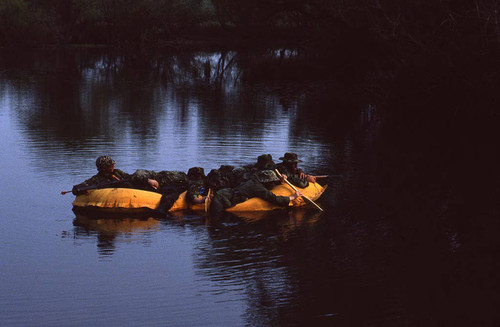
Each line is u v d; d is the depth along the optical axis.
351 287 5.88
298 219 8.07
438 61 16.41
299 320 5.19
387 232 7.53
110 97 22.41
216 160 11.45
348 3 21.42
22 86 25.70
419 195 9.25
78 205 8.41
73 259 6.55
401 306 5.48
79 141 13.30
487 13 14.88
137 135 14.21
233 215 8.25
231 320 5.17
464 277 6.14
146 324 5.07
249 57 39.59
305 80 28.75
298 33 32.78
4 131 14.66
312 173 10.68
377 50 21.44
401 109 18.53
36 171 10.36
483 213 8.30
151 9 52.19
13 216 8.01
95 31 55.00
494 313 5.34
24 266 6.33
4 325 5.02
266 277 6.11
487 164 11.38
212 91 24.89
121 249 6.87
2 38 52.19
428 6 16.89
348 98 22.06
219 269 6.32
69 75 30.75
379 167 11.20
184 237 7.32
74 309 5.34
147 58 40.59
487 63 15.30
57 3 53.97
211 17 56.12
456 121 16.92
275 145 13.23
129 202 8.29
